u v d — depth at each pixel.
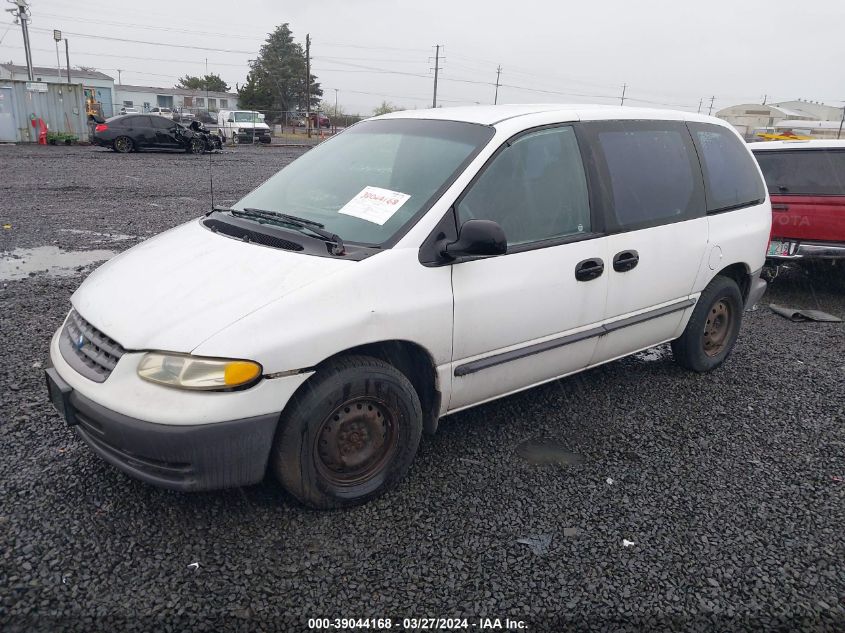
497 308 3.24
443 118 3.72
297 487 2.82
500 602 2.48
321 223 3.26
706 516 3.09
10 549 2.58
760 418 4.18
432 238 3.04
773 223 7.36
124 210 10.89
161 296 2.79
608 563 2.72
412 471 3.34
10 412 3.68
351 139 4.00
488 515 3.00
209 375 2.51
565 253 3.51
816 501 3.26
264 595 2.45
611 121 3.98
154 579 2.48
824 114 94.44
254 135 34.72
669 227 4.12
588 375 4.77
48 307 5.66
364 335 2.79
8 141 26.19
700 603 2.52
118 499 2.94
